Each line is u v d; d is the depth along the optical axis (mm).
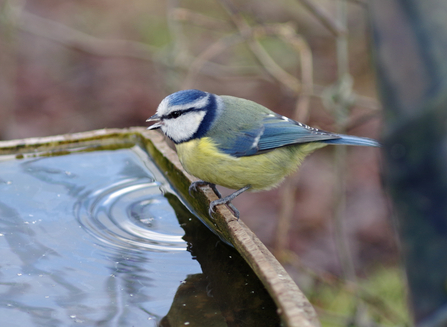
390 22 2357
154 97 17234
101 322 4871
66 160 8570
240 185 7488
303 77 10586
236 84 17750
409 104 2344
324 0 18359
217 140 7129
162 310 5098
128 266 5902
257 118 7410
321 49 19000
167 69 12008
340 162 10172
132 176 8188
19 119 15812
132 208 7355
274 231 13648
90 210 7188
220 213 6324
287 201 9992
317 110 15922
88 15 20359
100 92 17406
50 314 4961
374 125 16234
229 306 5164
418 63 2318
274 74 11188
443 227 2355
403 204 2432
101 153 8828
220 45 11055
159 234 6773
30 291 5344
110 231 6727
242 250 5430
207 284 5598
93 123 16062
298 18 18094
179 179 7750
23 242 6320
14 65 17109
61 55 18938
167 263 6039
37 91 17156
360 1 10258
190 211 7457
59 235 6539
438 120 2307
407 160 2383
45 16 20062
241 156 7199
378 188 14875
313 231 13750
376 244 13352
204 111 7227
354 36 18734
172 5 11586
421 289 2447
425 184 2363
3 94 15375
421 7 2303
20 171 8180
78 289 5430
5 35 14883
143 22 20109
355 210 14234
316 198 14617
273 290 4355
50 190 7641
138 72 18406
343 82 10227
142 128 9102
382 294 11602
